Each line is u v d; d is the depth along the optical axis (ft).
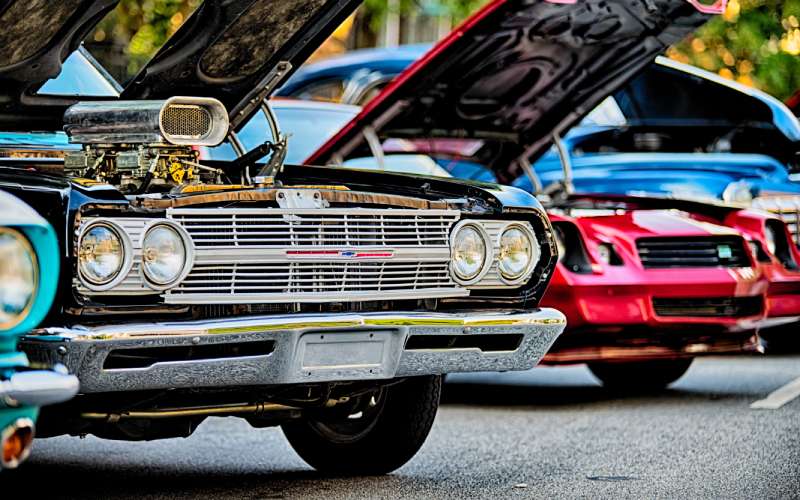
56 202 21.83
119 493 26.76
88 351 21.61
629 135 57.77
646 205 42.86
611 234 38.40
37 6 24.59
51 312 21.88
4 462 18.79
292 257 23.49
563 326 26.63
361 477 28.60
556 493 26.76
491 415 37.32
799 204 53.67
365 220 24.45
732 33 82.17
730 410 37.60
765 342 51.44
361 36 83.20
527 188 48.67
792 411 37.19
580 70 40.27
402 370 25.02
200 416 24.79
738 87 57.16
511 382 44.75
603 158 56.54
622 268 37.91
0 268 19.30
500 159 43.98
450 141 43.45
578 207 42.65
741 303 39.52
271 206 23.80
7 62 26.12
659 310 38.17
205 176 27.63
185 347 22.85
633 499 26.16
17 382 19.04
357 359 24.38
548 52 38.91
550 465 29.86
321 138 49.34
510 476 28.60
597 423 35.73
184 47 27.07
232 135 29.58
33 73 26.84
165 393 23.86
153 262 22.47
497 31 36.94
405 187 27.50
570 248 37.96
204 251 22.81
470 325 25.30
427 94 39.11
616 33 38.63
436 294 25.34
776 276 40.19
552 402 39.88
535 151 43.68
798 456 30.50
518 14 36.35
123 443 33.40
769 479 27.96
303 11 27.45
